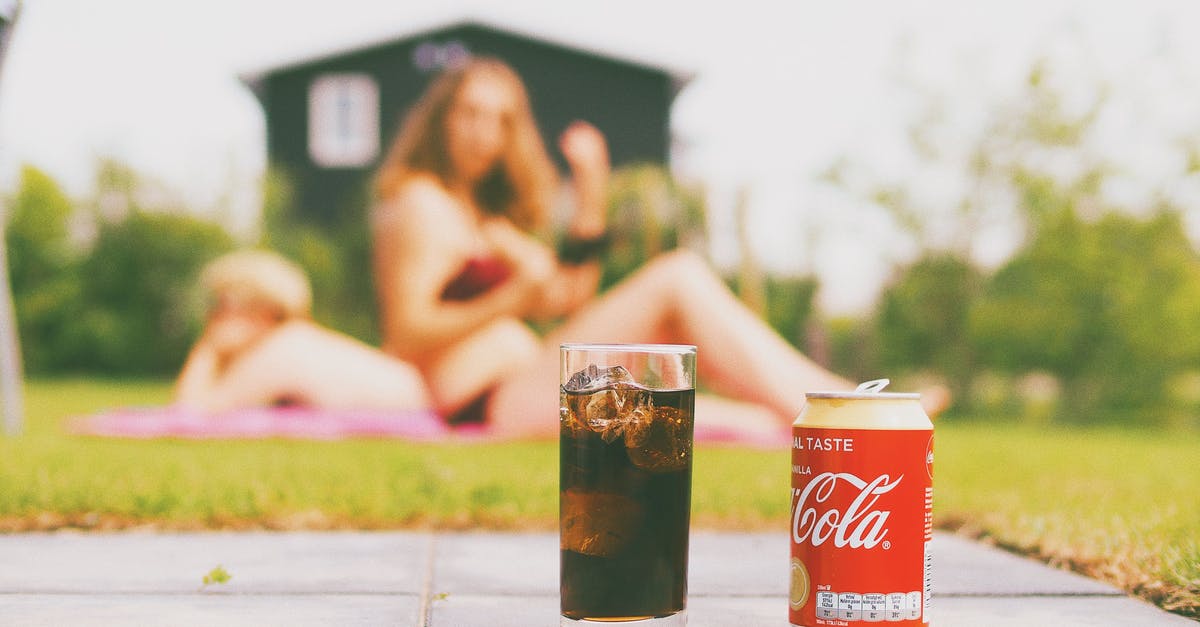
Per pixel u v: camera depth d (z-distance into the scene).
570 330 5.18
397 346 5.74
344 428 5.38
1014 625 1.77
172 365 15.62
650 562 1.48
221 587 2.01
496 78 5.91
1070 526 2.61
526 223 5.95
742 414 5.49
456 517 2.86
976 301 16.86
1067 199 16.44
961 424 11.91
